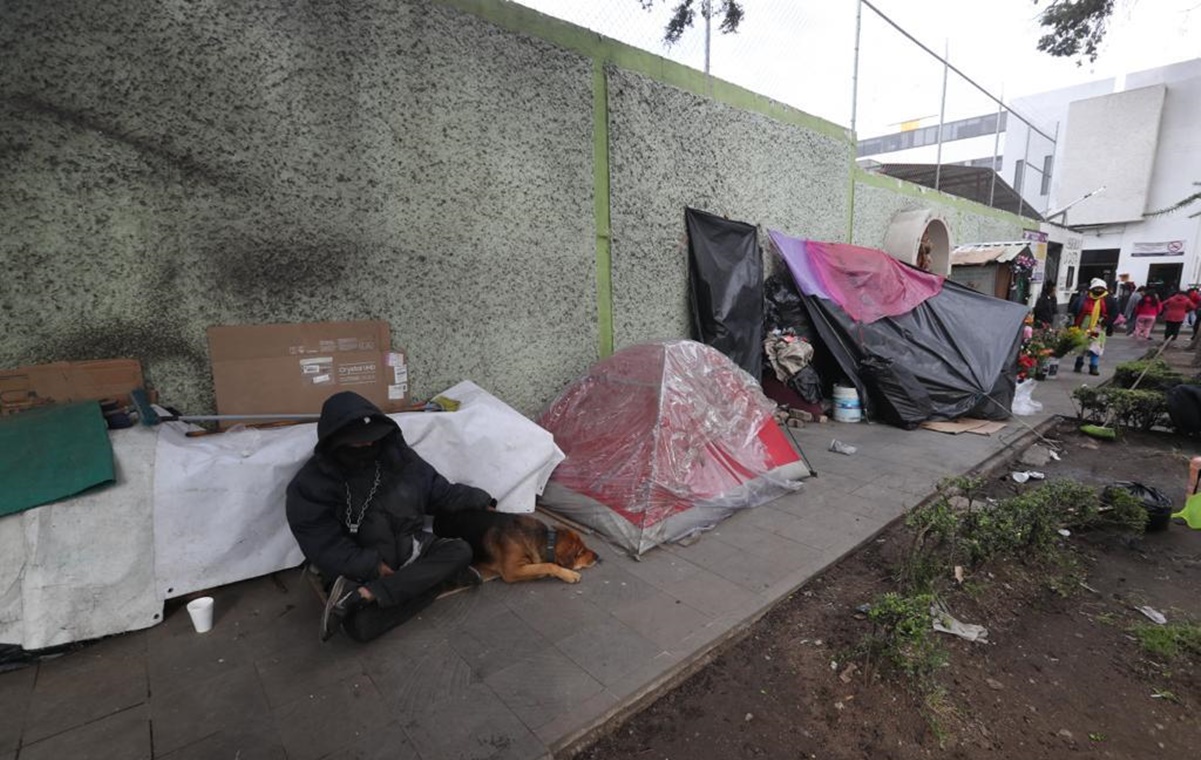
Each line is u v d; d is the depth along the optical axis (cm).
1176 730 209
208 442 288
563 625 261
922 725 210
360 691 218
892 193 946
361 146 360
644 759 196
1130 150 1975
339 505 261
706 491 375
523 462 364
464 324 423
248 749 190
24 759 185
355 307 368
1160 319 1923
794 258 667
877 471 473
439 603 281
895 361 609
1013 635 267
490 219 429
